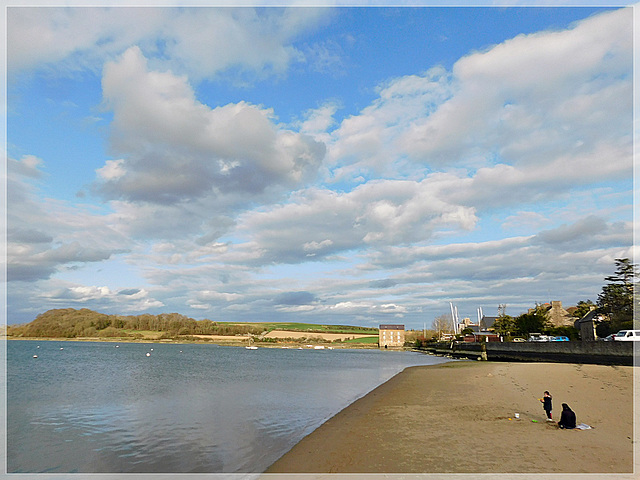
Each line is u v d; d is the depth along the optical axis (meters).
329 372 57.25
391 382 39.03
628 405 20.92
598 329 62.81
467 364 64.94
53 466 14.87
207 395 32.38
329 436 17.17
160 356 100.56
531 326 84.12
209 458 15.36
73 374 52.00
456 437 15.70
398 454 13.79
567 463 12.24
